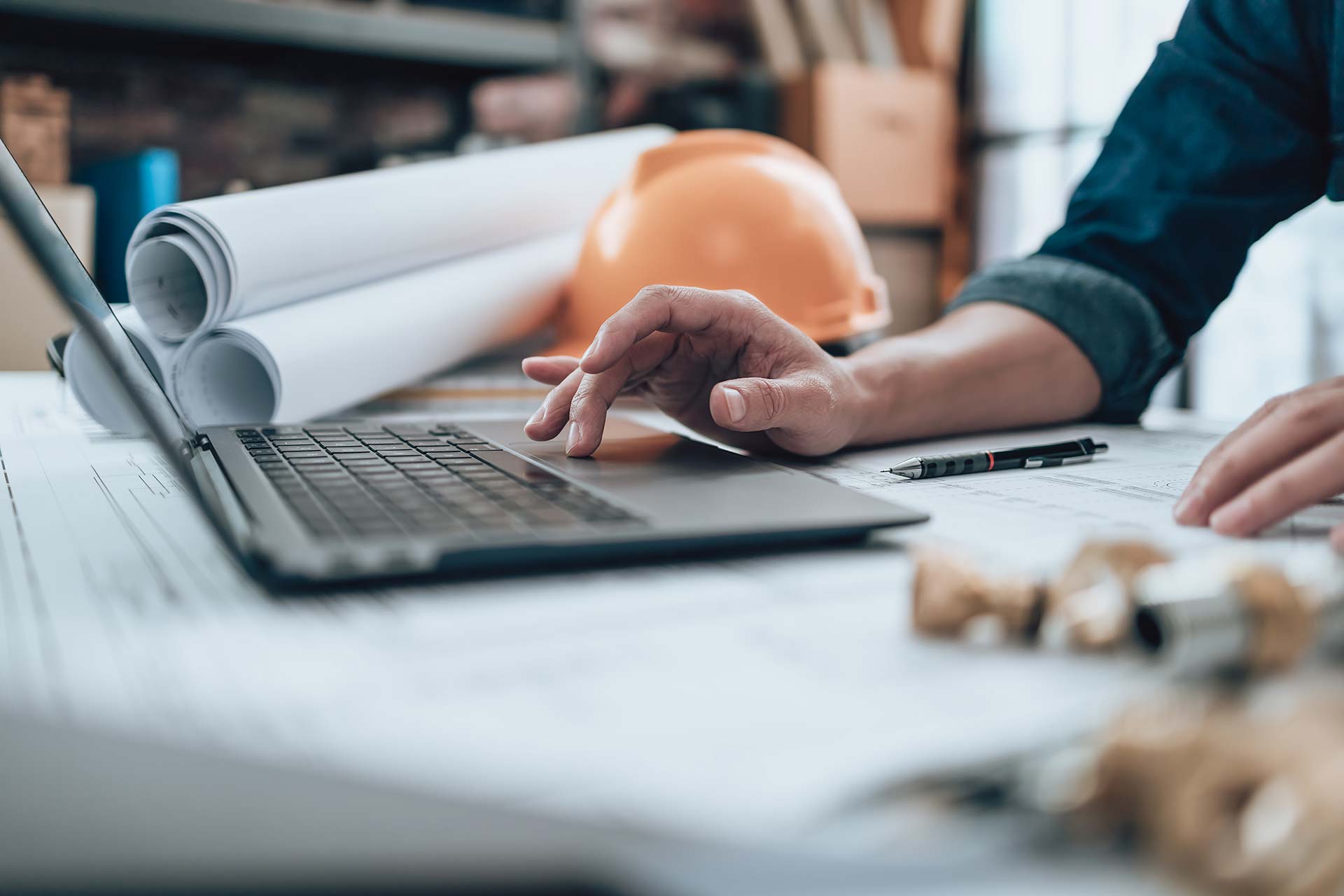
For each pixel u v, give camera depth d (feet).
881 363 2.03
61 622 0.89
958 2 8.01
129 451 1.95
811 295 2.61
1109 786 0.55
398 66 6.89
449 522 1.11
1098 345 2.38
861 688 0.75
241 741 0.64
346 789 0.57
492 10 6.72
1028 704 0.71
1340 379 1.41
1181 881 0.52
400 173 2.68
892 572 1.11
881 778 0.57
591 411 1.62
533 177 3.12
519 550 1.03
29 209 1.16
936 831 0.53
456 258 2.88
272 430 1.76
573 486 1.34
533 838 0.51
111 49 6.37
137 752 0.62
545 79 7.17
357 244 2.39
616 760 0.61
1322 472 1.21
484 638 0.87
